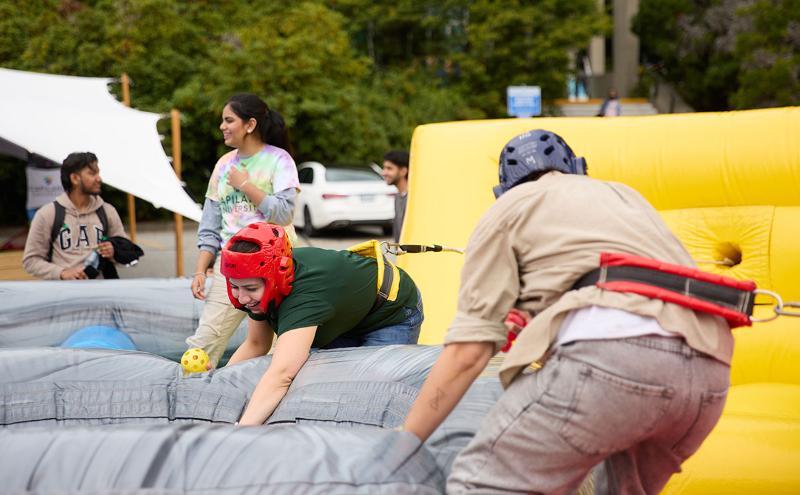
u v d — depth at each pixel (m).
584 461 2.00
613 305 1.96
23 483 2.16
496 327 2.12
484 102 25.09
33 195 11.27
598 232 2.07
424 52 26.69
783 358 4.23
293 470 2.17
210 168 20.91
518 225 2.12
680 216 4.76
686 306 1.97
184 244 14.95
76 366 3.24
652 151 4.83
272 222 4.19
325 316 3.03
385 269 3.32
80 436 2.27
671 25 27.08
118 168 7.34
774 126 4.66
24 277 8.12
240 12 22.00
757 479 3.36
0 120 7.33
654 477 2.21
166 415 3.09
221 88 19.56
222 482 2.16
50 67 19.55
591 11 25.70
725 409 3.78
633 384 1.90
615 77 30.33
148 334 5.19
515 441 2.02
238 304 2.98
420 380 2.99
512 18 24.77
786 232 4.48
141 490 2.14
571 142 4.99
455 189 5.21
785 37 23.20
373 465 2.19
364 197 14.70
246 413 2.90
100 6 20.45
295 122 20.42
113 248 5.86
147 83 20.22
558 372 1.98
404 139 22.84
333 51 20.75
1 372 3.17
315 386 3.01
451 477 2.12
